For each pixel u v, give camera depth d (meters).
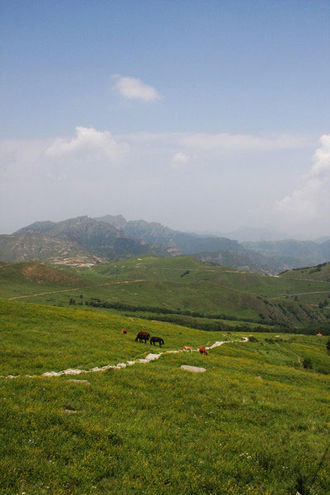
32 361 24.59
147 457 11.98
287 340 94.06
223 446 13.63
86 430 12.98
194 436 14.50
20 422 12.70
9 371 21.47
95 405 16.09
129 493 9.73
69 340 34.53
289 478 11.78
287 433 16.06
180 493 10.16
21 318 42.97
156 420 15.52
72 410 15.38
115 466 11.03
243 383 26.02
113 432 13.20
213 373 28.48
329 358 73.00
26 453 10.81
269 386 26.91
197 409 17.94
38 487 9.41
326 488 11.30
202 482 10.77
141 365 27.66
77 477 10.19
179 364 32.38
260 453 13.29
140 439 13.15
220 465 11.92
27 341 31.30
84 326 47.31
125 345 38.12
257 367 38.50
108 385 19.70
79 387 18.27
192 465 11.81
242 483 11.14
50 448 11.41
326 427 17.70
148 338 45.34
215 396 20.36
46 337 34.06
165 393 19.81
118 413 15.72
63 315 51.31
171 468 11.37
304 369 56.50
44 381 18.34
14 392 15.97
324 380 36.94
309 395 25.89
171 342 50.66
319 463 12.80
